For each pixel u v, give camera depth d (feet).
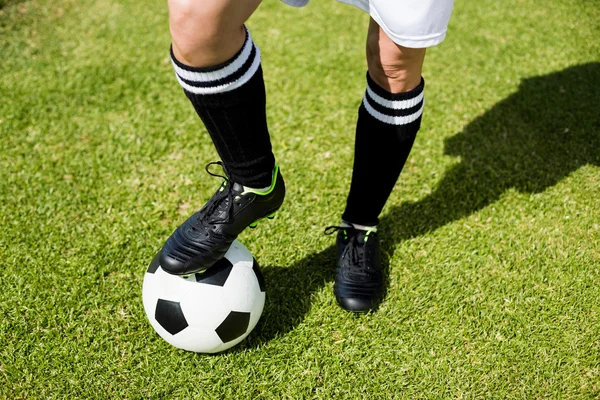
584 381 6.30
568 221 8.24
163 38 12.36
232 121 4.87
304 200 8.61
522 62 11.68
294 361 6.53
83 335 6.72
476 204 8.57
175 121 10.15
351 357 6.57
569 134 9.82
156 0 13.57
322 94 10.82
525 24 12.91
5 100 10.52
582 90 10.80
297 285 7.37
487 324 6.90
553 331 6.81
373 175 6.48
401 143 6.20
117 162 9.27
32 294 7.14
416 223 8.28
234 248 6.30
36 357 6.46
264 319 6.93
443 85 11.02
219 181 8.93
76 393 6.15
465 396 6.19
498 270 7.58
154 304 6.02
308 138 9.81
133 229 8.08
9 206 8.42
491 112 10.33
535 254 7.76
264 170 5.37
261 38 12.30
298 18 13.00
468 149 9.57
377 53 5.61
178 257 5.70
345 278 7.08
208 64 4.49
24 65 11.46
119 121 10.13
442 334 6.81
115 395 6.15
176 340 6.09
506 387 6.24
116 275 7.48
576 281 7.38
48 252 7.72
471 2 13.66
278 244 7.91
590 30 12.69
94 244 7.86
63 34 12.39
